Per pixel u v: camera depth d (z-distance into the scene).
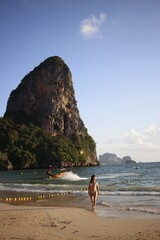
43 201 19.91
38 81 166.25
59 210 15.24
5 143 124.81
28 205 18.09
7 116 160.88
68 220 12.95
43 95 163.12
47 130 151.38
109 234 10.62
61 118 157.12
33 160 123.44
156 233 10.62
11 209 15.91
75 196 22.12
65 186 31.47
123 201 19.00
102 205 17.50
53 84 162.62
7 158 116.94
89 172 80.31
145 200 19.20
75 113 165.62
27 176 62.06
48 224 12.10
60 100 160.88
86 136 167.38
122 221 12.91
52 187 30.48
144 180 41.12
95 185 16.33
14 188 30.23
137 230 11.23
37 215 13.83
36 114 160.00
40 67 169.75
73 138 157.25
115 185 32.34
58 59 171.75
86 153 155.38
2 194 24.41
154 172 69.56
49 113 154.75
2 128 132.88
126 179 44.34
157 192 23.34
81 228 11.54
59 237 10.12
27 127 144.00
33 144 128.50
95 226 11.91
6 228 11.39
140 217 13.97
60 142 137.12
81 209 15.79
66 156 133.25
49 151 130.75
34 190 27.41
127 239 9.86
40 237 10.09
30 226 11.73
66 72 169.38
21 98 167.00
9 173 82.00
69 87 168.75
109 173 71.31
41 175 65.75
